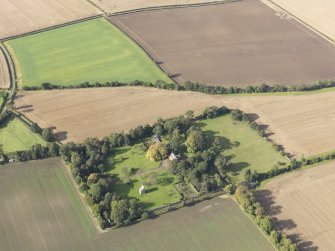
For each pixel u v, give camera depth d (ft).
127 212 504.84
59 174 563.48
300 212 517.55
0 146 602.44
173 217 512.22
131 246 481.87
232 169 573.74
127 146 604.49
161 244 484.33
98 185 526.57
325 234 494.18
